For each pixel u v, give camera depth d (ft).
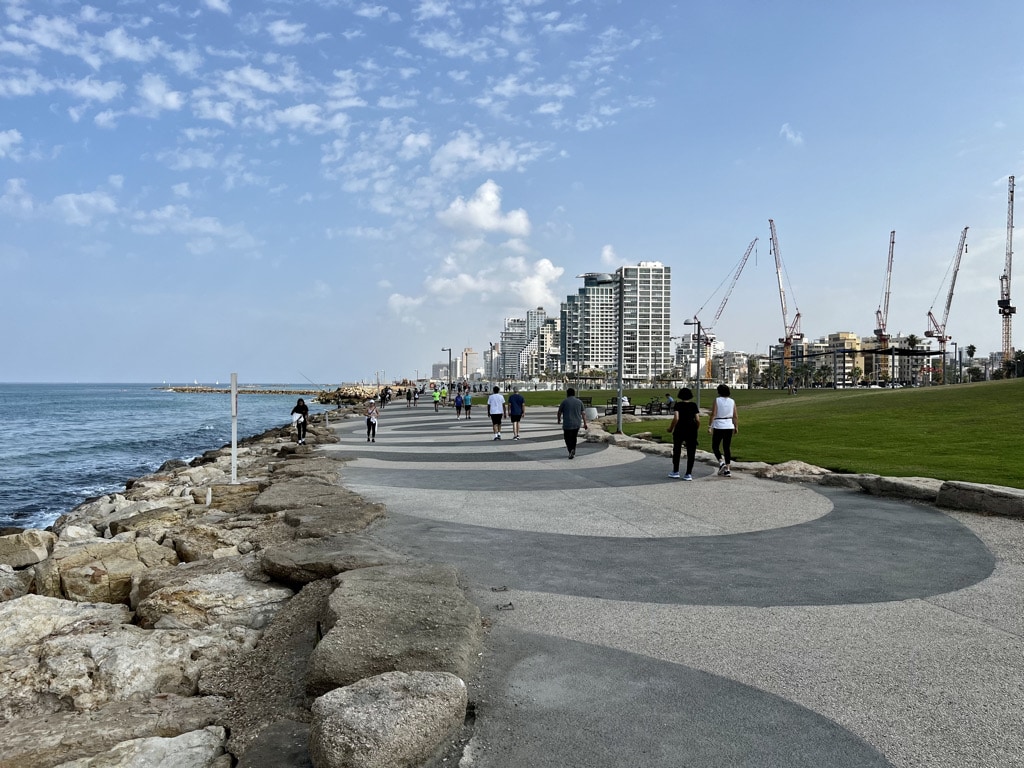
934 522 29.22
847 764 10.68
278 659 15.25
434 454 61.87
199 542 26.91
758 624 17.17
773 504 34.17
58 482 89.10
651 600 19.17
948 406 96.89
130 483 63.98
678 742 11.37
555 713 12.41
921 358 555.69
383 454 62.08
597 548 25.45
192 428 206.39
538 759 10.87
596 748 11.19
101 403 431.84
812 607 18.49
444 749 11.21
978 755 10.93
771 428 75.72
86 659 15.62
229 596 19.35
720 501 35.32
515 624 17.15
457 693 11.78
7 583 25.16
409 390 199.62
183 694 15.08
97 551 24.89
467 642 14.51
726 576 21.61
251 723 12.67
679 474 44.52
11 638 17.63
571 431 56.24
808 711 12.46
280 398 598.34
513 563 23.27
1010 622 17.20
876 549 24.90
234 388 45.62
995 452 51.01
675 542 26.40
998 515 29.96
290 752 11.28
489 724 12.01
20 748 12.10
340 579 18.37
